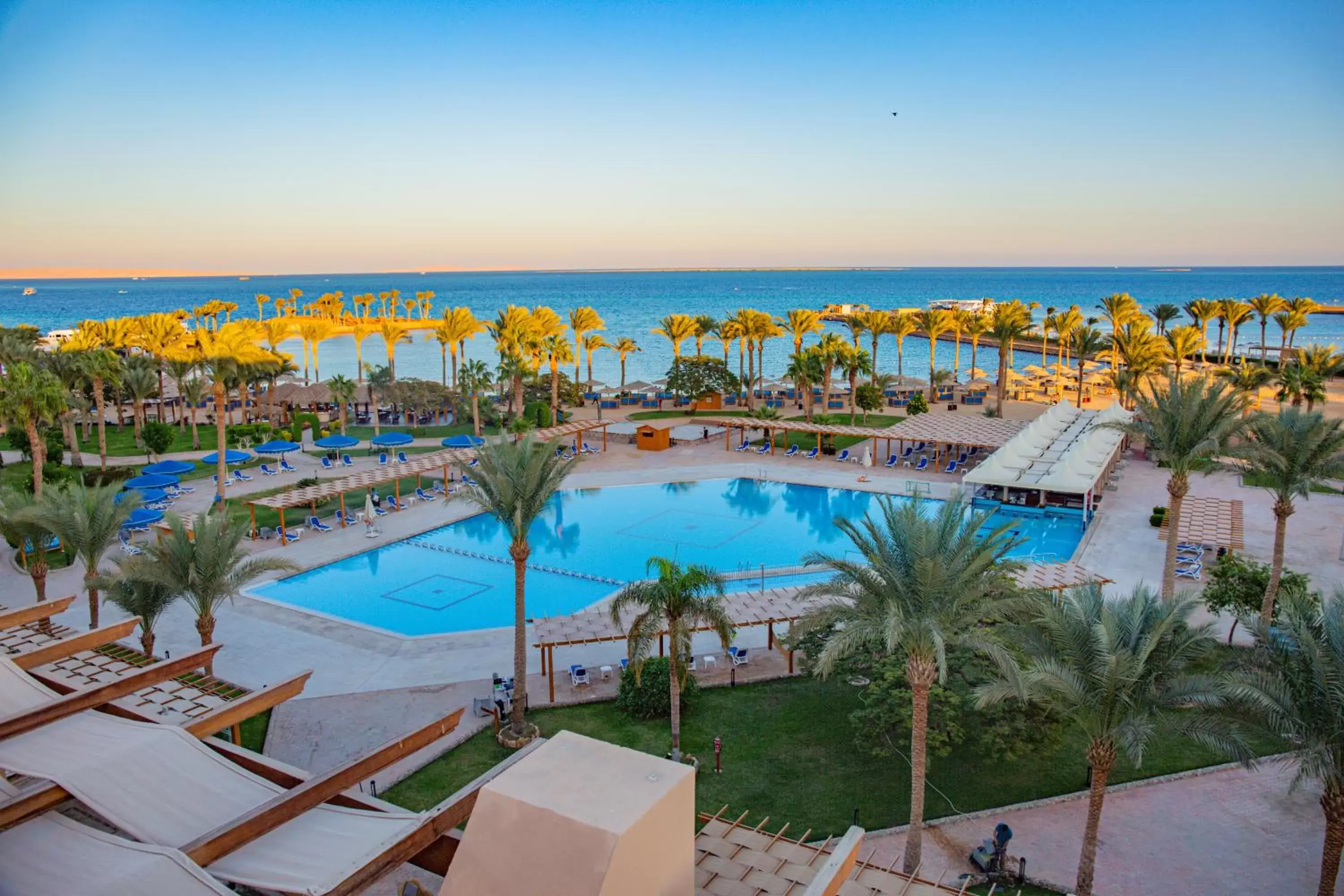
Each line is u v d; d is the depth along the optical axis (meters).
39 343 79.19
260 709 16.78
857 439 64.56
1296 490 25.80
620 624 25.89
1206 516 39.09
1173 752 21.83
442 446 59.38
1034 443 51.38
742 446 60.88
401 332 75.81
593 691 25.72
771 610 27.47
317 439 57.94
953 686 21.36
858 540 17.81
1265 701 14.29
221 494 43.31
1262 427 26.77
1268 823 18.80
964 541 17.08
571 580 36.28
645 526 44.00
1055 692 15.98
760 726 23.47
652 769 10.48
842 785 20.56
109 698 16.52
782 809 19.62
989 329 93.00
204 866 11.44
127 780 13.45
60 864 11.43
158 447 55.38
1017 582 24.34
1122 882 16.98
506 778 10.31
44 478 46.16
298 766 21.39
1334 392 78.38
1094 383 85.50
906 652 17.11
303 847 11.88
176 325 70.06
